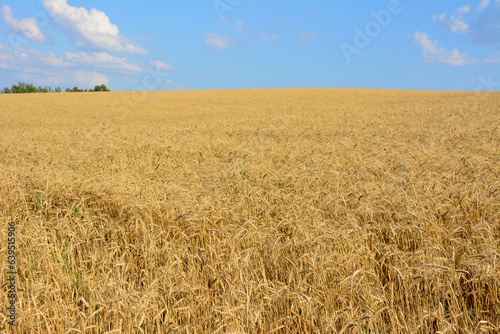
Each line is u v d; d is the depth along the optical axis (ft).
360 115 83.35
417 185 15.81
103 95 204.95
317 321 9.19
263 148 30.83
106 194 17.65
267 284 10.03
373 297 8.87
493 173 19.22
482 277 9.49
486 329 8.41
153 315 9.37
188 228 13.51
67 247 12.89
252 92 220.43
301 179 18.52
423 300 9.73
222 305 9.27
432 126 51.31
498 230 12.72
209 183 18.44
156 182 19.77
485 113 71.51
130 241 14.28
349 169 21.52
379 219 13.71
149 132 52.80
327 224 13.44
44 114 118.52
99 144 39.93
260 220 13.98
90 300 10.07
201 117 106.32
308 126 58.90
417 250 11.40
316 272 9.87
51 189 18.84
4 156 34.68
